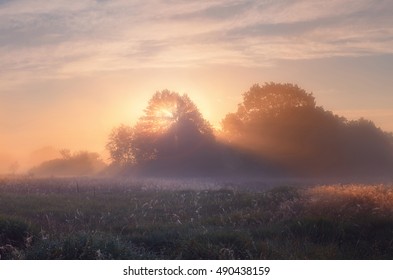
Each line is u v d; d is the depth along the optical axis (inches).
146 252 518.3
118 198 1066.1
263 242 545.6
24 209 847.1
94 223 726.5
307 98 2613.2
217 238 518.0
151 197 1085.8
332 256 508.4
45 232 582.2
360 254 523.2
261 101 2623.0
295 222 633.6
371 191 721.0
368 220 601.9
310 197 767.1
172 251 523.2
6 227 580.1
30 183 1381.6
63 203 940.6
